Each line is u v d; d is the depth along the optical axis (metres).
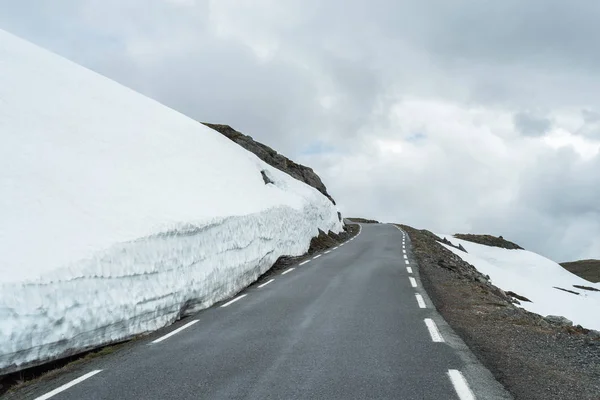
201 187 16.38
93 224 9.12
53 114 13.76
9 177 9.17
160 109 23.02
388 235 38.38
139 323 8.33
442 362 5.50
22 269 6.50
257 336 7.10
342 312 8.77
